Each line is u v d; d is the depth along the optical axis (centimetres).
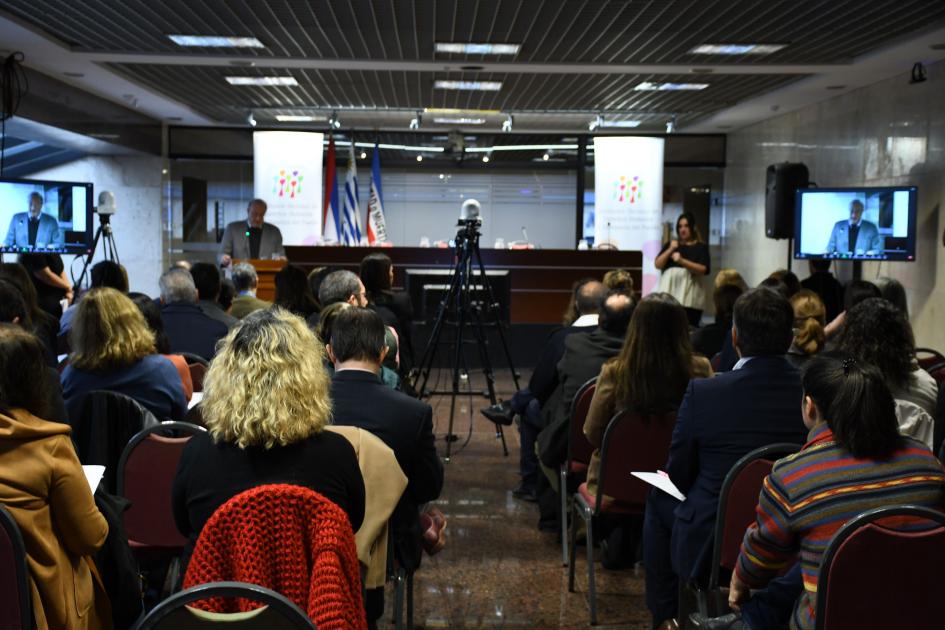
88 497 214
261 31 718
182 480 199
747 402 277
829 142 1009
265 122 1287
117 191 1257
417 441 271
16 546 194
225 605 161
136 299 415
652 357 336
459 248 665
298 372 199
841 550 195
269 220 1144
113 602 240
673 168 1352
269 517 164
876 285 543
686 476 288
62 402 271
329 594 156
